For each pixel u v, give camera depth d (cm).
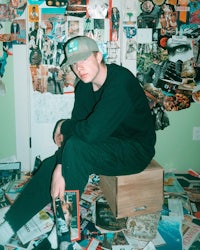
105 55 198
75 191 136
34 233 149
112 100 132
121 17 194
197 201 183
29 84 202
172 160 220
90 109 162
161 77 203
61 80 202
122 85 134
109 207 172
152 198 164
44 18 193
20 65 199
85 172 136
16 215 147
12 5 191
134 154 144
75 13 193
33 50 197
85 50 132
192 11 196
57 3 191
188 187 200
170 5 194
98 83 145
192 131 215
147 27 196
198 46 200
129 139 146
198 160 221
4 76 201
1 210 165
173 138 215
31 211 147
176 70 203
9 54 197
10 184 197
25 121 208
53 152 213
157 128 212
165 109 208
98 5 192
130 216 162
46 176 145
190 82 205
